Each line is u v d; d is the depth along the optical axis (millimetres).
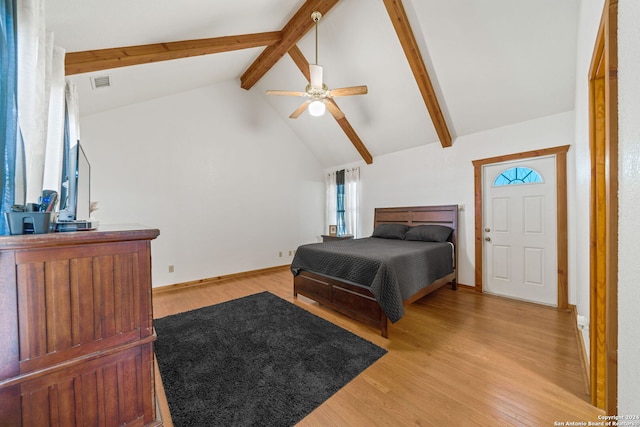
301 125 5344
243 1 2451
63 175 1834
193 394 1662
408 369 1905
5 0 1000
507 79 2986
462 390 1682
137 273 1102
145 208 3758
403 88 3660
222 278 4492
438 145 4180
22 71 1154
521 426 1399
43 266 894
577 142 2479
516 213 3414
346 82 3926
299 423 1440
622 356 750
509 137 3430
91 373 995
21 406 860
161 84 3465
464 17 2660
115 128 3527
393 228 4371
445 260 3549
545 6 2326
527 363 1964
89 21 1771
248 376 1841
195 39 2758
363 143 5016
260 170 5027
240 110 4750
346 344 2268
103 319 1020
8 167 997
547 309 3039
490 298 3449
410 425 1416
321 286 3072
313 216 5949
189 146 4156
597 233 1547
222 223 4508
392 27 3027
